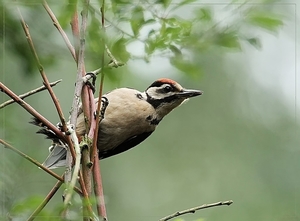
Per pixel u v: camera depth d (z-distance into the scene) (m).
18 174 8.78
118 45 7.57
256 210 18.03
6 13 7.89
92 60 7.87
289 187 18.36
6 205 7.76
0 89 7.02
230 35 8.12
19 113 13.05
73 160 7.20
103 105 10.05
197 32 8.16
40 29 8.56
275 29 8.12
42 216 5.57
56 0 7.11
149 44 7.90
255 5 8.08
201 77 8.59
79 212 5.91
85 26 7.19
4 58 8.65
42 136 12.62
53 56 8.79
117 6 7.47
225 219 18.16
